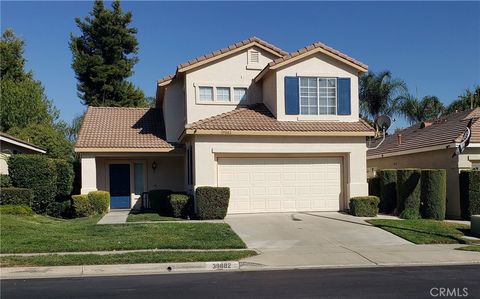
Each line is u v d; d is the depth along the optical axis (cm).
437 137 2223
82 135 2292
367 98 3609
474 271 1054
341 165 2006
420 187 1891
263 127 1891
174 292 859
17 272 1038
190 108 2139
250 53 2197
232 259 1155
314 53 2006
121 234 1426
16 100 3697
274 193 1950
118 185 2359
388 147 2766
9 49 4175
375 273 1035
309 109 2003
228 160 1919
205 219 1767
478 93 3662
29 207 1859
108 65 4047
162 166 2403
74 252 1220
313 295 828
